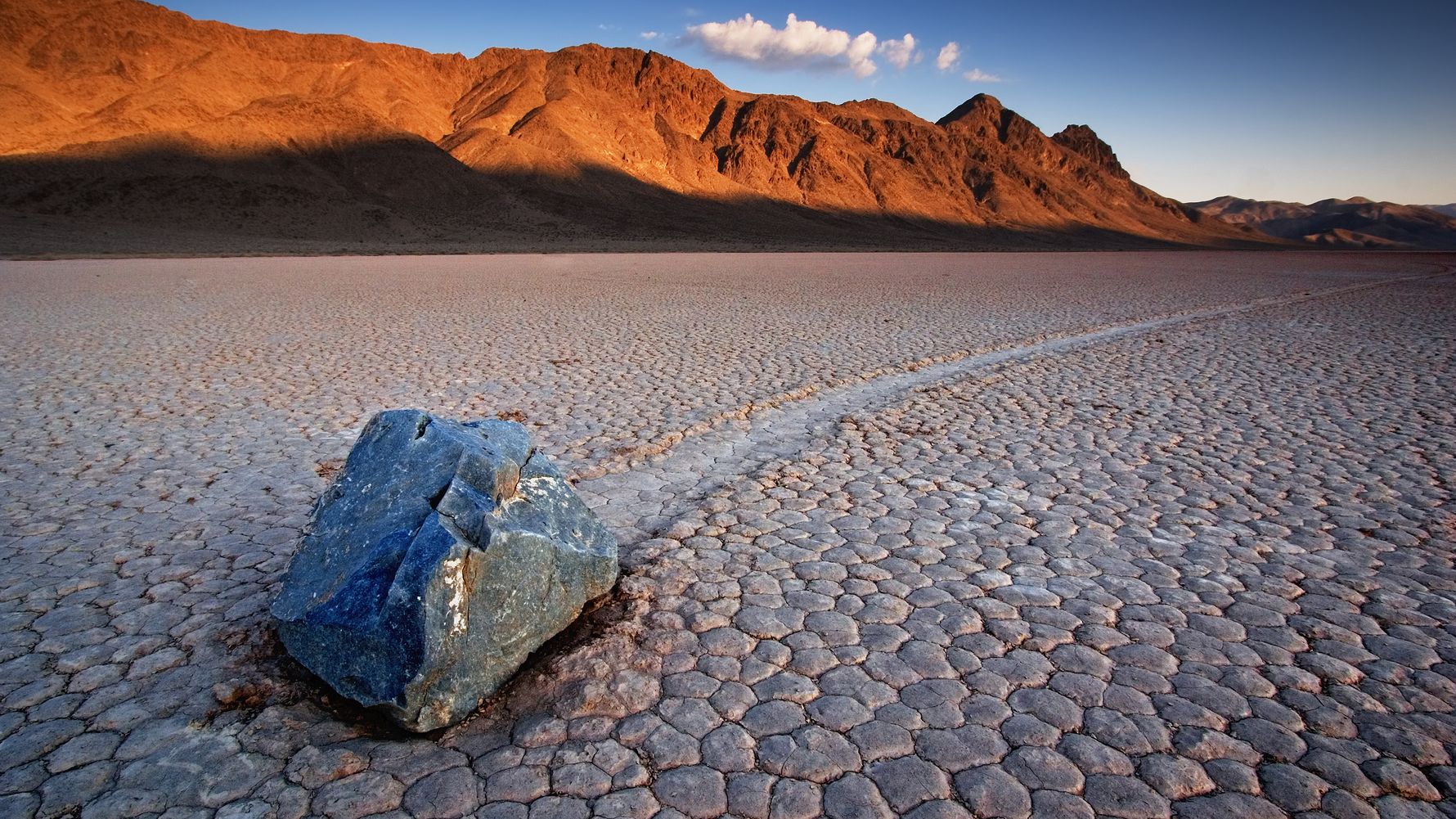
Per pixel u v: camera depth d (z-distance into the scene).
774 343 11.83
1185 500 5.38
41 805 2.63
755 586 4.13
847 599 3.98
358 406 7.93
